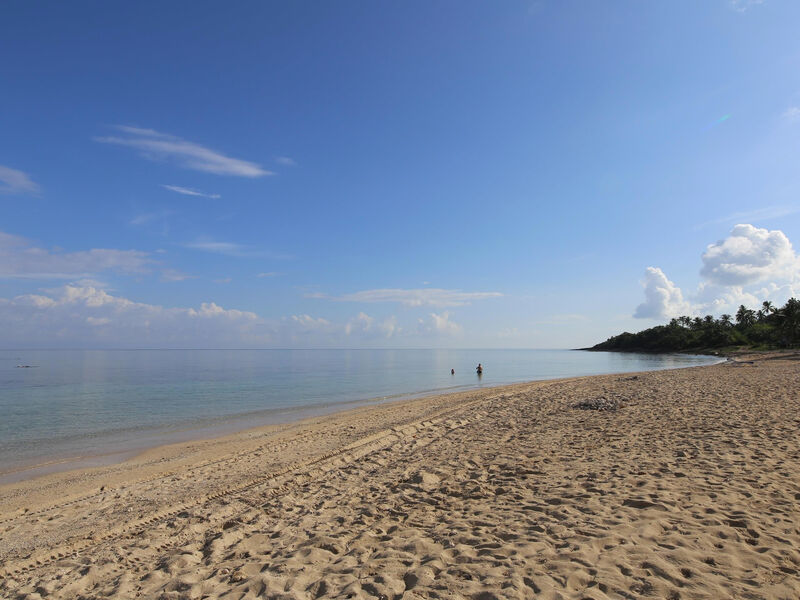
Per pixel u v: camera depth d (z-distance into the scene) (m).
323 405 24.86
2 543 6.96
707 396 17.73
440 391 32.53
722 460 8.08
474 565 4.57
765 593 3.66
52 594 5.04
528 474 8.38
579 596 3.79
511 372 58.09
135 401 27.14
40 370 66.50
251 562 5.28
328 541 5.74
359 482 9.07
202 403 26.12
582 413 15.69
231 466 11.22
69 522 7.79
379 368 73.50
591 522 5.52
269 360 123.31
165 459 12.64
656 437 10.66
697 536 4.88
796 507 5.64
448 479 8.65
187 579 4.91
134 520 7.72
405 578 4.46
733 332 114.19
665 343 136.88
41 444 15.05
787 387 19.58
